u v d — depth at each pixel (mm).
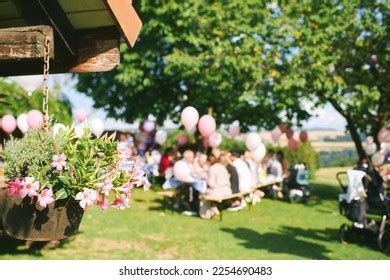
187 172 11828
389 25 15383
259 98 14500
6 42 3049
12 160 2852
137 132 20422
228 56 14180
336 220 12016
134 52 17062
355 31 15766
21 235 2846
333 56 14922
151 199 14625
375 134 17641
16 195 2812
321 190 19391
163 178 17609
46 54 3080
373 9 15492
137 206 13148
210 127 13203
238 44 14820
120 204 3006
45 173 2807
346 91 15828
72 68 3900
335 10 14883
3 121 10578
